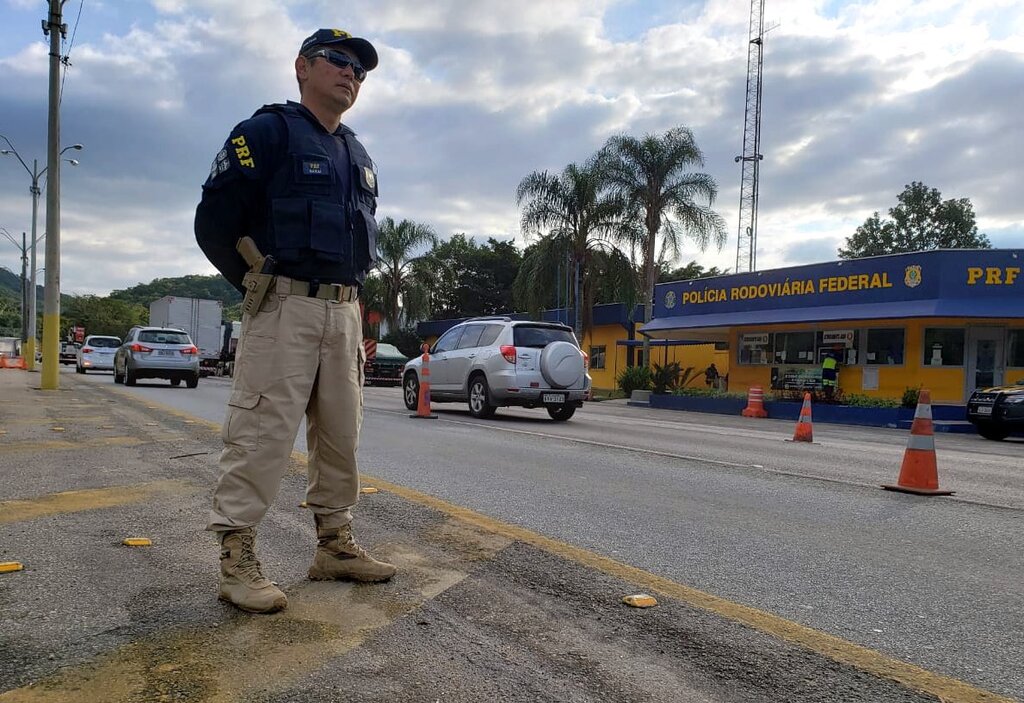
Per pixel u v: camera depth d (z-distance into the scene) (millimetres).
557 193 31391
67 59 17844
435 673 2619
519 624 3115
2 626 2900
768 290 25344
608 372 39062
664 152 30266
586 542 4621
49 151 17094
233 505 3104
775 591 3783
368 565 3551
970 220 48375
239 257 3158
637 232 30516
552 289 31781
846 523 5426
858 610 3535
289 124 3125
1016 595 3830
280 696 2404
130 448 7539
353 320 3318
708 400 23047
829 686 2658
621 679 2645
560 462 8031
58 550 3898
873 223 50719
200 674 2535
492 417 13945
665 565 4184
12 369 33906
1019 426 14992
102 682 2457
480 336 14148
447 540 4391
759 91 44156
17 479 5785
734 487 6805
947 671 2854
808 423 12141
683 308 28797
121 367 21969
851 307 22578
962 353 20969
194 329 35094
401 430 10789
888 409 18859
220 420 10492
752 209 43781
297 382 3123
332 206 3143
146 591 3309
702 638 3057
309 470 3512
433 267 44406
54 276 17078
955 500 6477
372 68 3383
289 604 3211
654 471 7621
